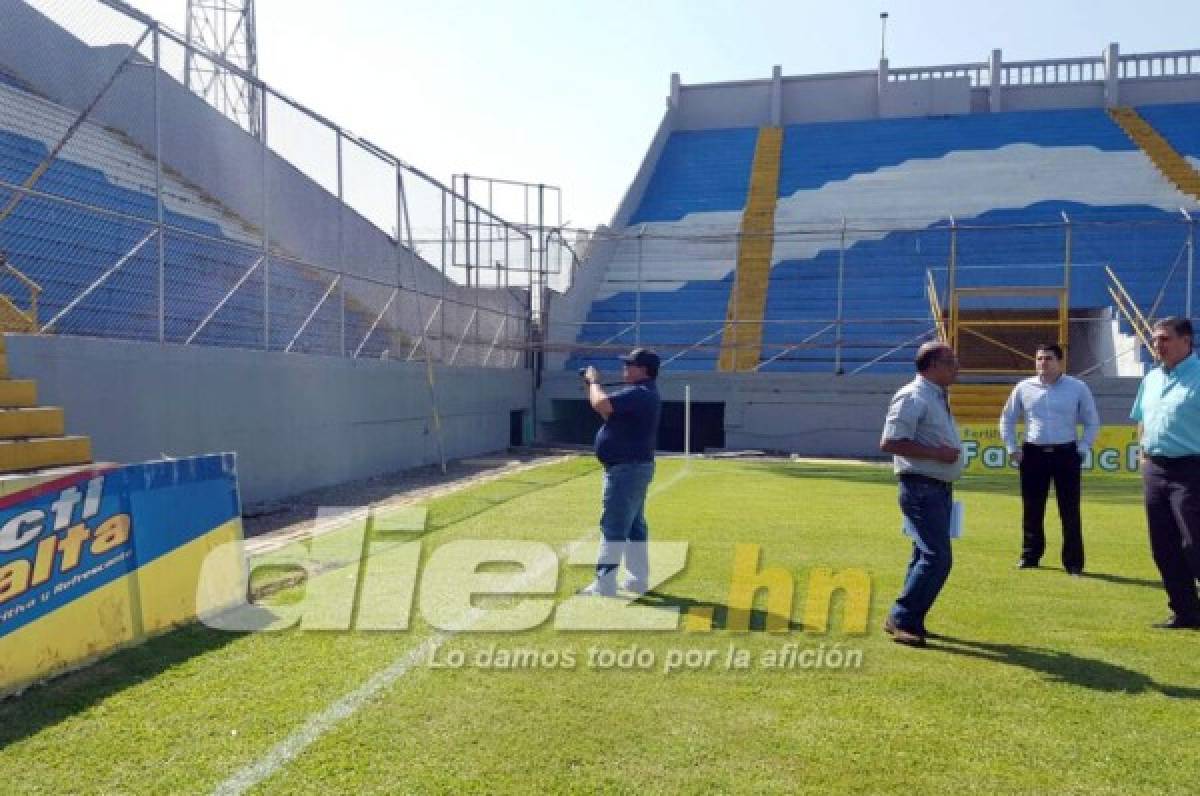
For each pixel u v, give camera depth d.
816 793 3.29
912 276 23.66
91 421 8.22
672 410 22.95
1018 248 23.86
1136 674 4.62
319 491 11.94
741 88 34.41
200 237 10.16
